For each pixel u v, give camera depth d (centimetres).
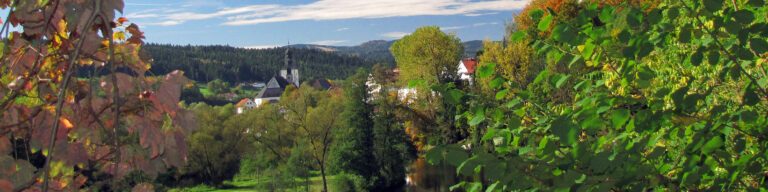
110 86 218
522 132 423
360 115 4681
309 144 4741
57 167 218
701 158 397
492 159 365
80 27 217
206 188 4812
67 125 219
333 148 4662
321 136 4819
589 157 360
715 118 378
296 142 4878
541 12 388
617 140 386
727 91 534
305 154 4681
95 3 206
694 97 362
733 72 368
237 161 5078
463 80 4875
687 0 399
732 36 371
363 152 4672
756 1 359
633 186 372
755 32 349
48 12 217
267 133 4909
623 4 371
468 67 7400
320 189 4788
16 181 209
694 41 418
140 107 218
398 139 4697
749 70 491
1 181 202
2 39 223
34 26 222
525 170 371
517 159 371
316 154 4750
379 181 4666
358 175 4662
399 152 4722
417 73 5634
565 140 356
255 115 4966
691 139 372
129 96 218
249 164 4816
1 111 216
